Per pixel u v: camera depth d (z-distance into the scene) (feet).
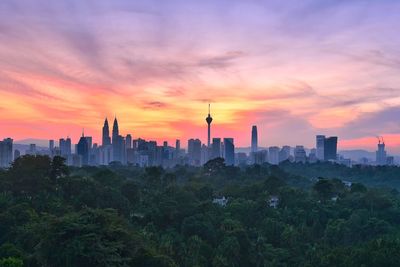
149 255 257.55
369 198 514.27
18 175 408.67
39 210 356.79
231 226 393.91
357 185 604.49
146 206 443.73
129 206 427.74
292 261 372.79
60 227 236.22
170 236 362.53
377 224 421.59
